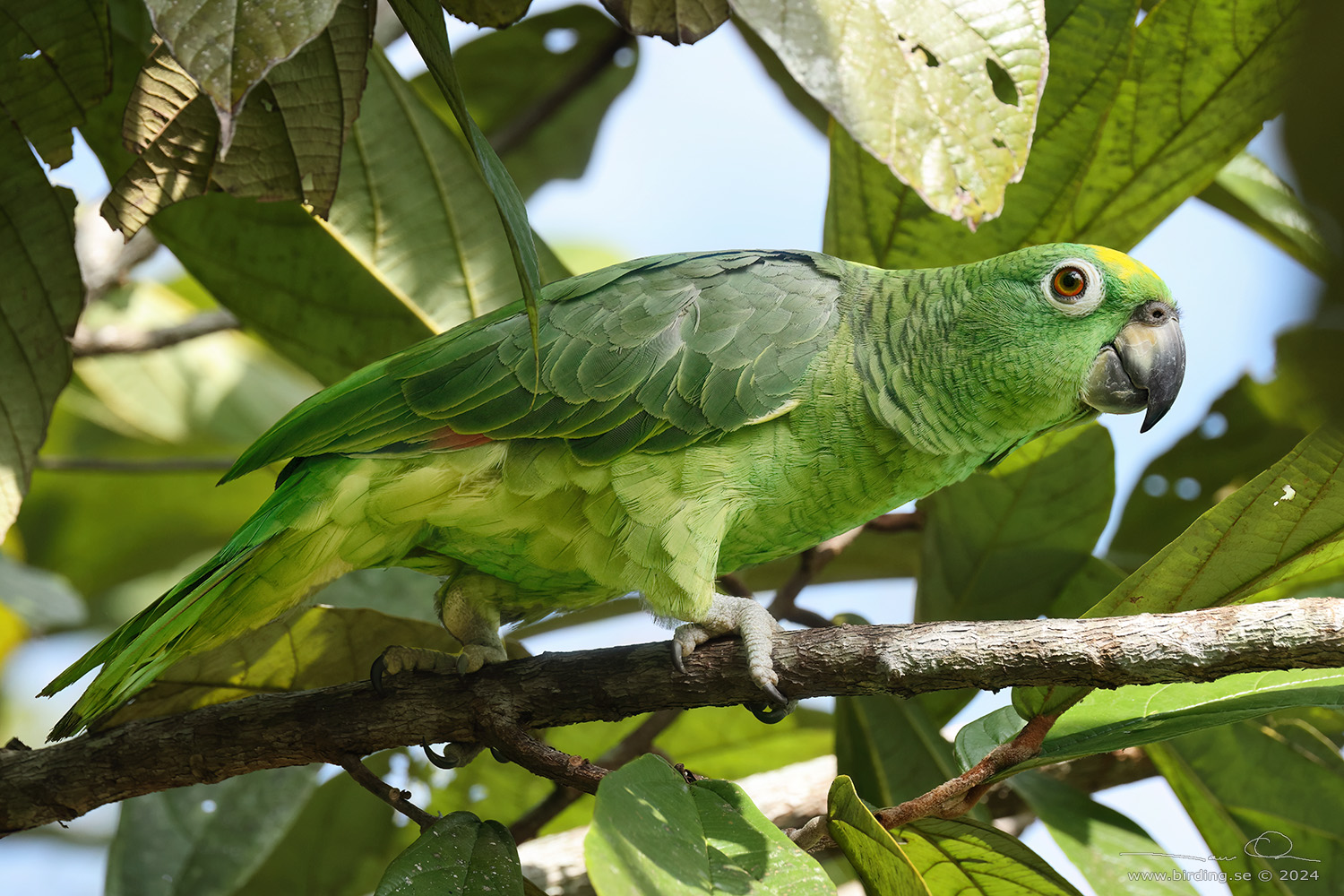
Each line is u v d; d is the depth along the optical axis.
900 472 4.75
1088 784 5.42
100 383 8.09
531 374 4.47
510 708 4.05
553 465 4.45
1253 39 4.54
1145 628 3.34
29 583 7.12
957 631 3.58
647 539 4.43
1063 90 4.71
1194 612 3.33
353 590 5.80
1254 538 3.46
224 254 5.20
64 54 3.66
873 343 4.66
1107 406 4.84
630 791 3.12
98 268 6.55
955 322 4.75
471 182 5.29
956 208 2.87
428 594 5.88
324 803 6.07
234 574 4.43
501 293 5.37
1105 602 3.65
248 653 4.71
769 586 6.70
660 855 3.00
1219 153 4.84
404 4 3.01
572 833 5.59
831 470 4.63
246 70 2.53
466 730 4.07
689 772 3.48
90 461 6.37
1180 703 3.74
